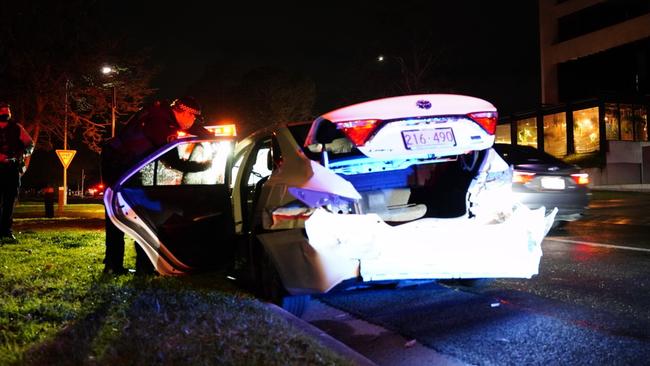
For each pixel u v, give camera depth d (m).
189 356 3.84
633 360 4.17
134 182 6.49
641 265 7.36
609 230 10.94
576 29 45.19
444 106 5.04
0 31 29.81
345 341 4.82
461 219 5.48
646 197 20.98
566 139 36.41
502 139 42.84
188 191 6.23
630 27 40.44
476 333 4.85
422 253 4.85
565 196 9.99
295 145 5.42
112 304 5.21
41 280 6.27
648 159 32.91
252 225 5.70
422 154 4.97
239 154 6.80
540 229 5.26
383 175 6.28
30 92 31.30
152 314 4.85
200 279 6.75
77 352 3.91
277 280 5.30
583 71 44.66
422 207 5.98
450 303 5.82
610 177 33.03
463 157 5.87
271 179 5.42
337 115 4.90
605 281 6.54
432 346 4.59
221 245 6.29
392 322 5.27
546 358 4.25
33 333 4.38
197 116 6.83
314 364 3.78
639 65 40.47
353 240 4.73
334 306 5.90
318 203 4.84
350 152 5.57
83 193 56.53
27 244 9.31
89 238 10.23
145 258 6.96
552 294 6.03
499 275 5.06
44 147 36.66
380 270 4.78
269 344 4.10
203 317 4.76
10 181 9.58
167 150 6.03
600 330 4.83
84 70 32.12
